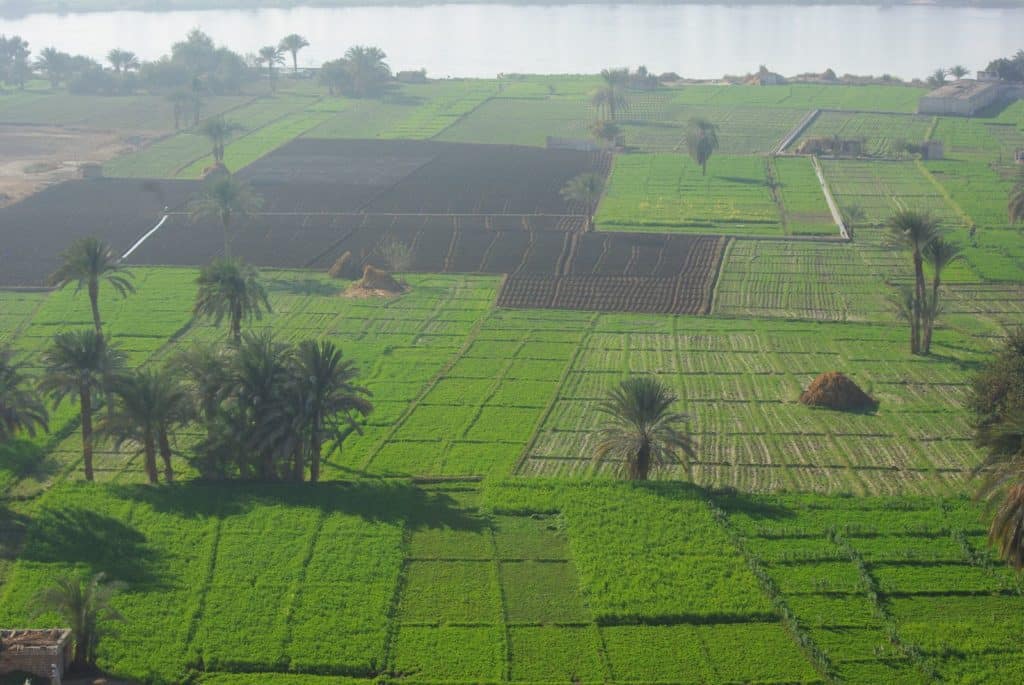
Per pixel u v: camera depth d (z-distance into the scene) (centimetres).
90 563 6706
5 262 12875
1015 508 5831
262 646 5972
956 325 11106
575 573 6681
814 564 6725
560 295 12006
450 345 10625
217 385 7719
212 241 13800
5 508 7475
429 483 7856
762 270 12781
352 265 12838
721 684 5662
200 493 7519
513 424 8875
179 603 6347
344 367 7819
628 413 7600
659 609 6259
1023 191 13850
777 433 8738
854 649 5928
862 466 8162
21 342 10562
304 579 6562
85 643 5888
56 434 8650
